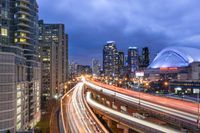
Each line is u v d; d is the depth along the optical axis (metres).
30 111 127.38
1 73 94.88
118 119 91.69
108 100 153.75
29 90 128.12
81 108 158.12
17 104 106.19
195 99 133.62
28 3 132.62
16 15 129.12
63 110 152.50
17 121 106.12
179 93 188.88
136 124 76.94
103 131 97.12
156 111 89.62
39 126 125.00
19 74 109.69
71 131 99.50
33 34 139.50
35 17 144.50
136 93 162.62
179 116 78.94
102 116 124.06
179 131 64.81
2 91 95.00
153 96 142.50
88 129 101.94
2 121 94.81
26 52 131.00
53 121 124.88
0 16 108.62
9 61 97.56
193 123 67.38
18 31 128.88
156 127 69.50
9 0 116.75
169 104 105.38
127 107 119.56
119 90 188.00
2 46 100.38
